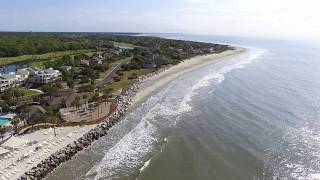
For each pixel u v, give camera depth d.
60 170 61.47
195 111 96.50
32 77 137.62
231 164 61.59
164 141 73.81
